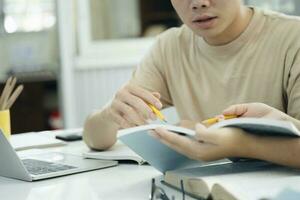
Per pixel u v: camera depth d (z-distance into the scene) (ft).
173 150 2.89
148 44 10.76
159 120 3.17
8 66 10.35
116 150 4.08
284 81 4.00
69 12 10.06
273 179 2.53
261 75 4.12
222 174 2.70
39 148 4.60
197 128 2.73
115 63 10.34
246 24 4.19
